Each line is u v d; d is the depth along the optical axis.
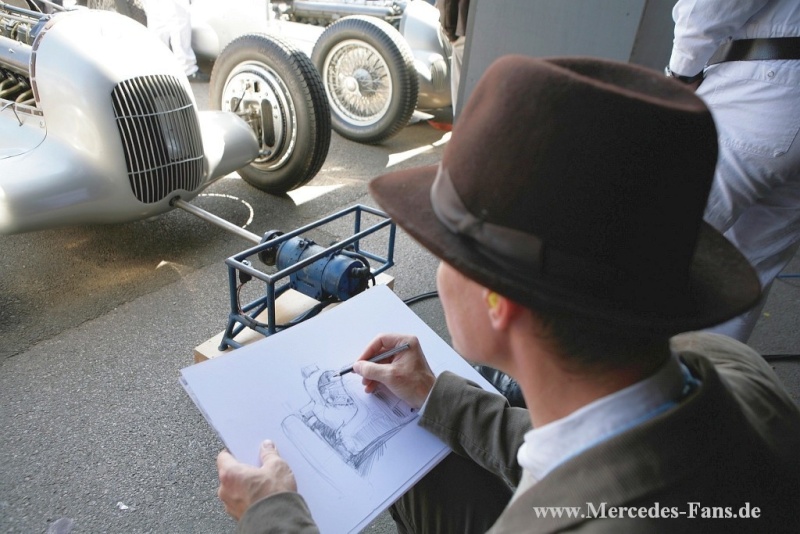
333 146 3.95
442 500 0.88
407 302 2.28
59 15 2.21
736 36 1.39
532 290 0.43
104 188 2.09
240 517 0.70
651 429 0.42
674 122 0.41
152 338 1.94
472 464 0.89
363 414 0.89
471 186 0.47
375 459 0.83
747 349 0.69
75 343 1.88
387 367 0.93
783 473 0.46
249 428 0.83
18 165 1.96
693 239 0.46
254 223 2.78
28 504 1.35
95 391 1.70
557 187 0.43
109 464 1.47
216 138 2.55
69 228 2.55
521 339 0.49
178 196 2.34
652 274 0.44
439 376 0.89
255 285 2.28
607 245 0.43
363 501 0.78
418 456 0.85
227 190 3.12
